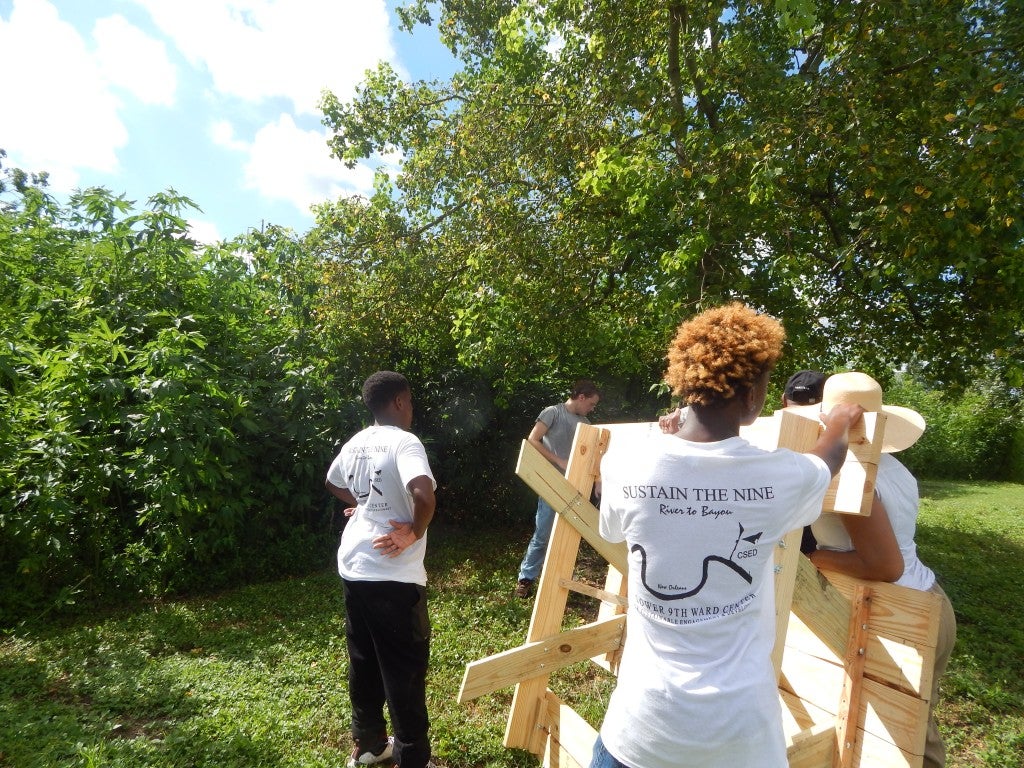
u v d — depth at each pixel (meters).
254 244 7.91
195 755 3.21
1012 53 5.14
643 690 1.67
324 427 6.44
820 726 2.51
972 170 4.77
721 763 1.58
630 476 1.77
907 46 5.41
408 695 2.86
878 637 2.38
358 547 2.92
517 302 7.61
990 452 21.48
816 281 7.16
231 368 6.41
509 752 3.36
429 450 7.88
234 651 4.54
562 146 7.57
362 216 8.90
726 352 1.70
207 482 5.40
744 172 5.67
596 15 6.79
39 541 5.03
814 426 2.12
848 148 5.39
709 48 6.63
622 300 7.68
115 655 4.38
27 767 3.01
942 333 7.13
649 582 1.70
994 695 4.32
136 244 6.07
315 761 3.18
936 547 8.89
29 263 5.89
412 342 8.46
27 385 4.94
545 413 5.86
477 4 11.41
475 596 5.84
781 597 2.03
